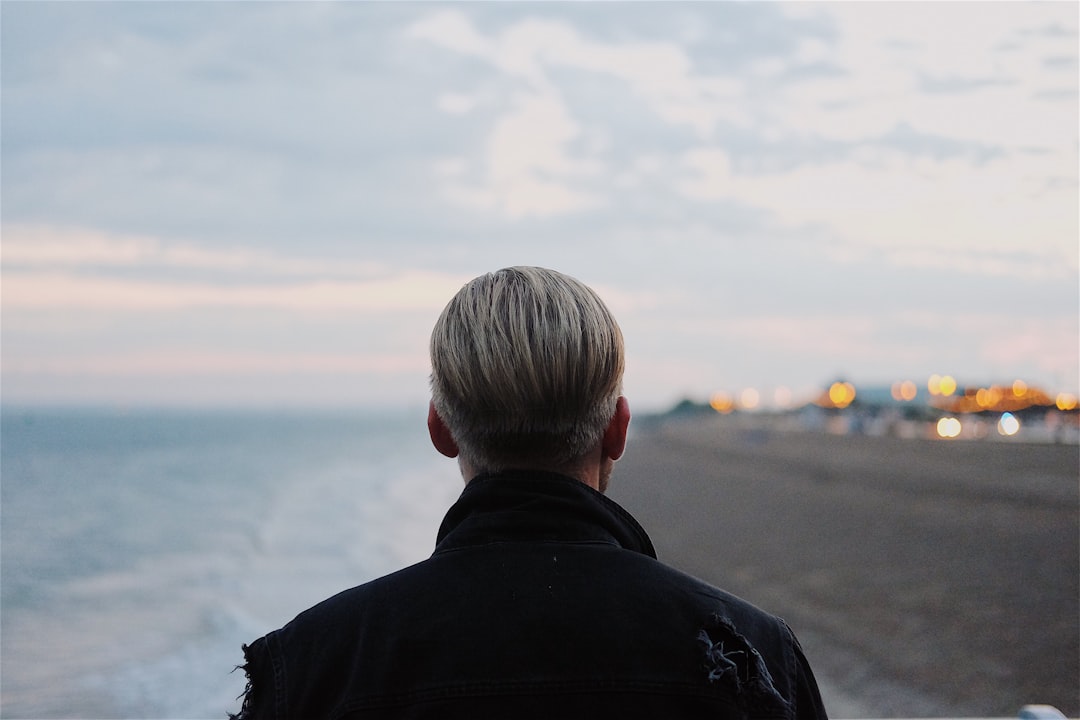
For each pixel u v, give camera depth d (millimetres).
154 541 21922
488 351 1059
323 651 1042
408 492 34000
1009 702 7516
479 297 1107
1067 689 7793
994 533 17000
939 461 33875
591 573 1041
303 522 24688
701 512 24906
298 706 1024
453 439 1143
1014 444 39719
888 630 10289
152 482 39312
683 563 16328
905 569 14125
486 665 985
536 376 1049
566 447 1097
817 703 1070
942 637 9781
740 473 38094
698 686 987
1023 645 9250
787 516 22453
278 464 51875
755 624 1075
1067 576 12586
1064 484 23281
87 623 12883
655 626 1015
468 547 1071
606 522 1095
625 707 973
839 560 15484
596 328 1090
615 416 1154
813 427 78375
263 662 1063
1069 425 62875
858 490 27109
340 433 110438
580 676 982
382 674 996
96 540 22438
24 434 95812
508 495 1083
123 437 89562
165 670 10062
